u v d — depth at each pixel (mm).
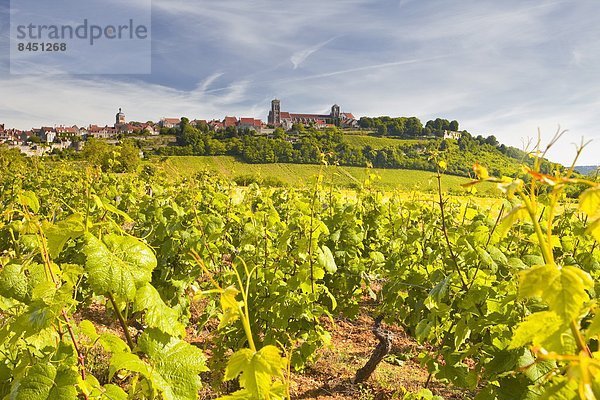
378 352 5941
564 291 981
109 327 7008
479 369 2873
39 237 2041
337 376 6191
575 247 4750
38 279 2045
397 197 8680
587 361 892
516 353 2260
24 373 1865
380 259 6582
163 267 6145
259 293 4828
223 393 4988
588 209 952
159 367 1912
